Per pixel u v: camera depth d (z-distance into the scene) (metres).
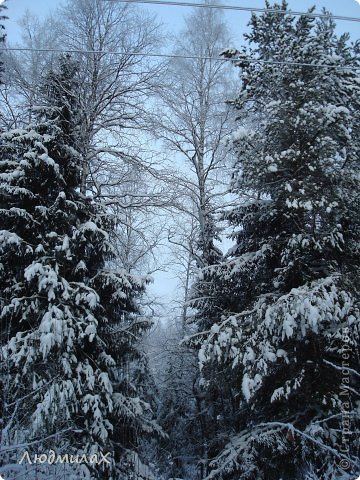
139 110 16.28
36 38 15.90
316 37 11.65
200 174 18.03
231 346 9.54
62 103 11.66
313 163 9.66
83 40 15.48
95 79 15.09
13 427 7.31
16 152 10.22
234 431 12.77
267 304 9.98
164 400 16.62
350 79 11.10
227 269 11.50
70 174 10.73
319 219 10.10
